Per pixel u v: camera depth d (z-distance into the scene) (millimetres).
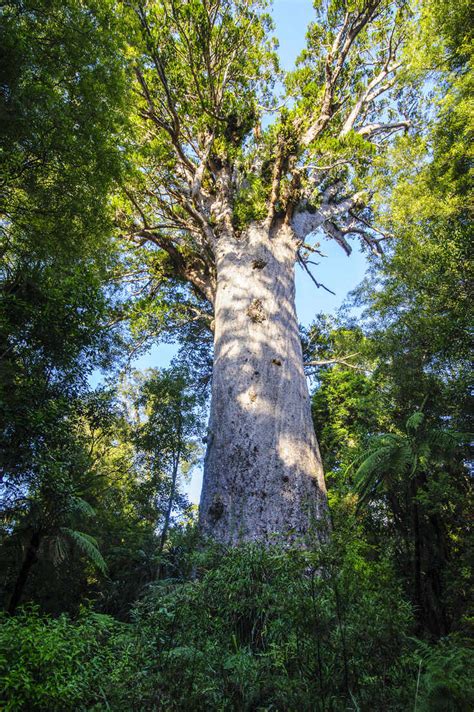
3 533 9562
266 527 8031
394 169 12672
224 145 14617
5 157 7938
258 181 13227
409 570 9070
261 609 4293
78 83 8727
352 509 8578
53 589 11180
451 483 9219
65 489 7770
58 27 8445
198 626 4168
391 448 8047
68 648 4242
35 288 8047
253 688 3414
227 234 12992
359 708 2959
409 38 15664
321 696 3080
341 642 3381
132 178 13281
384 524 10453
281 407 9703
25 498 7629
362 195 15383
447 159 9852
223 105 15383
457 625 7289
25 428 6676
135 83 13922
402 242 11422
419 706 2730
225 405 9828
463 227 8828
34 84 7754
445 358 9055
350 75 17234
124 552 12516
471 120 8930
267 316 11102
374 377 11711
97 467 13398
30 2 7957
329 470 14141
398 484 9664
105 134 9414
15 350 7359
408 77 11500
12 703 3365
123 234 15156
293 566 4113
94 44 8875
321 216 14562
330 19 15992
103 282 14305
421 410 8805
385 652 3299
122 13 12492
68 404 7559
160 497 12930
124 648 4371
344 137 12742
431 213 10203
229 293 11625
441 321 9000
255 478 8648
